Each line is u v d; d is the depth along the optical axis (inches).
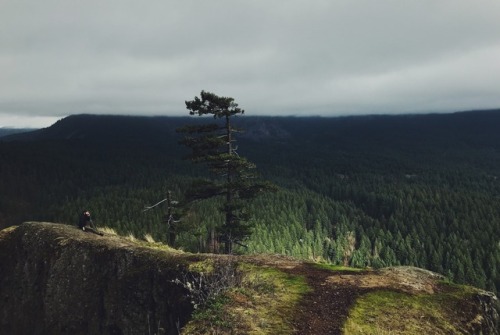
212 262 562.3
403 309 422.9
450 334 393.4
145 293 592.1
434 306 432.1
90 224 796.6
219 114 949.2
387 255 3885.3
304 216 5073.8
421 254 3956.7
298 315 413.1
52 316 673.6
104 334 618.8
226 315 410.9
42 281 701.9
